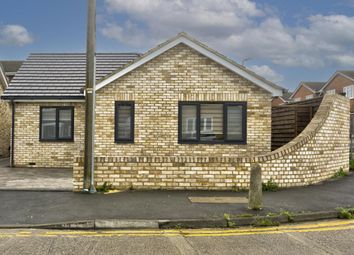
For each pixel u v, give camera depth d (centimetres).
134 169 966
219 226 673
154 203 808
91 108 937
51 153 1628
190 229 659
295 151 1024
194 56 1300
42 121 1642
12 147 1630
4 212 736
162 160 969
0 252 526
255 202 752
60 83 1703
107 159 960
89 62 938
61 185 1066
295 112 1332
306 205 793
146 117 1295
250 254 523
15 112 1633
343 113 1273
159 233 631
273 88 1285
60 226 657
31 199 850
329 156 1158
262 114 1289
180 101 1293
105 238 599
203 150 1287
